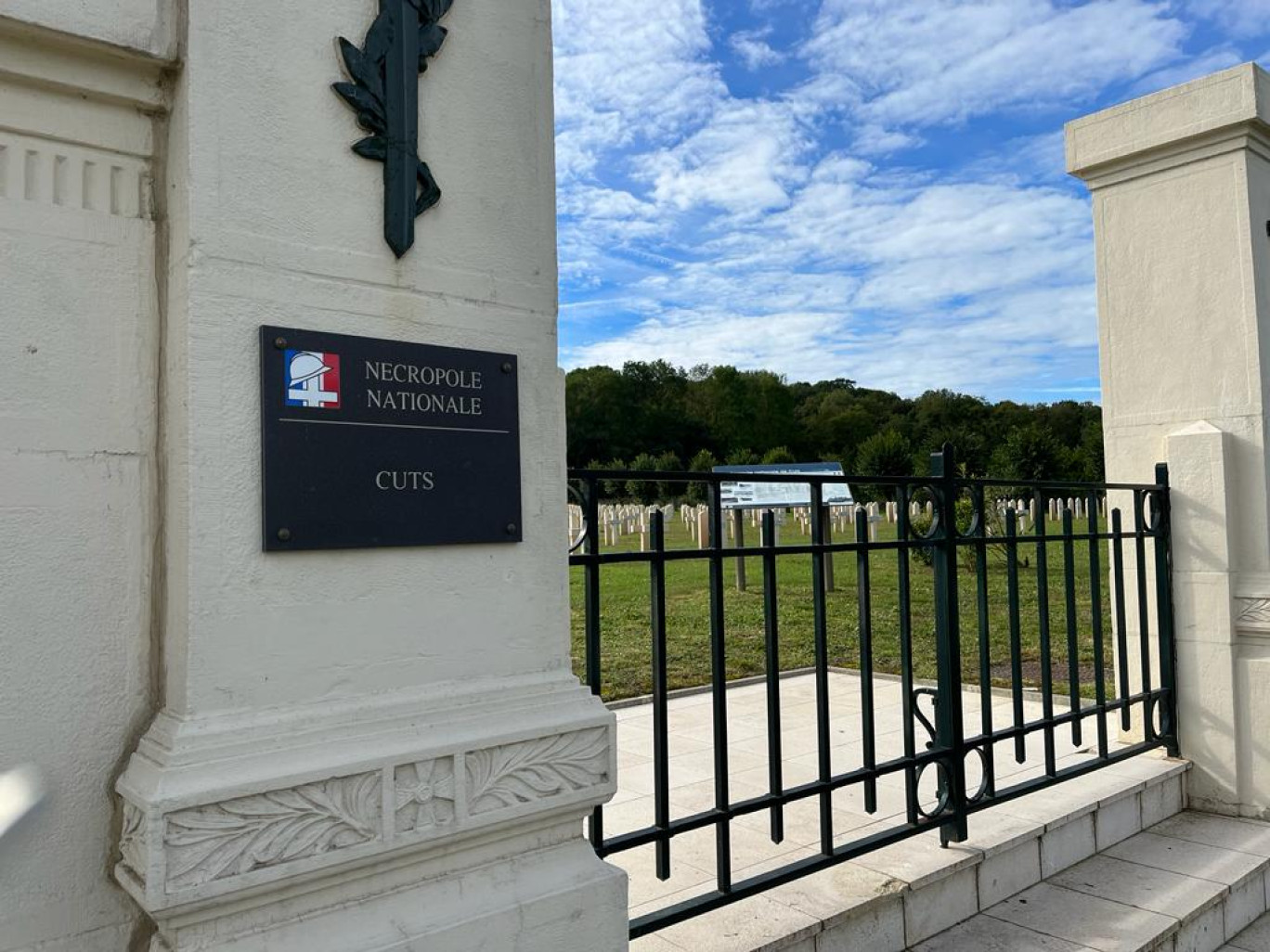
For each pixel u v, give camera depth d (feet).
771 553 9.17
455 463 6.19
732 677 22.90
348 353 5.74
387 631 5.85
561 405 6.90
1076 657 13.03
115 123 5.38
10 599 4.96
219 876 4.97
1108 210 15.80
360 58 5.87
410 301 6.06
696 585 45.29
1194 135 14.35
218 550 5.21
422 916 5.73
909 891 9.72
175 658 5.23
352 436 5.72
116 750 5.31
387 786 5.57
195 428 5.16
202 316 5.22
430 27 6.22
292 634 5.46
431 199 6.15
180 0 5.36
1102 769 14.15
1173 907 10.72
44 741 5.06
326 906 5.50
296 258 5.58
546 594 6.69
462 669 6.19
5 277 4.99
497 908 5.99
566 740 6.46
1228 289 14.40
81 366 5.24
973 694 20.58
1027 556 52.42
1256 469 14.11
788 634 31.01
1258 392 14.11
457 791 5.87
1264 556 14.10
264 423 5.38
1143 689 14.28
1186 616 14.56
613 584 45.83
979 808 11.13
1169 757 14.65
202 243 5.24
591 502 7.77
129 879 5.01
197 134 5.26
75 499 5.20
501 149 6.63
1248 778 13.98
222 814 5.00
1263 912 12.11
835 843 10.98
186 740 5.00
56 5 4.91
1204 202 14.66
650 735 16.60
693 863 10.46
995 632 31.24
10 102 5.03
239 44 5.44
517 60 6.80
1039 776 13.56
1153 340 15.26
